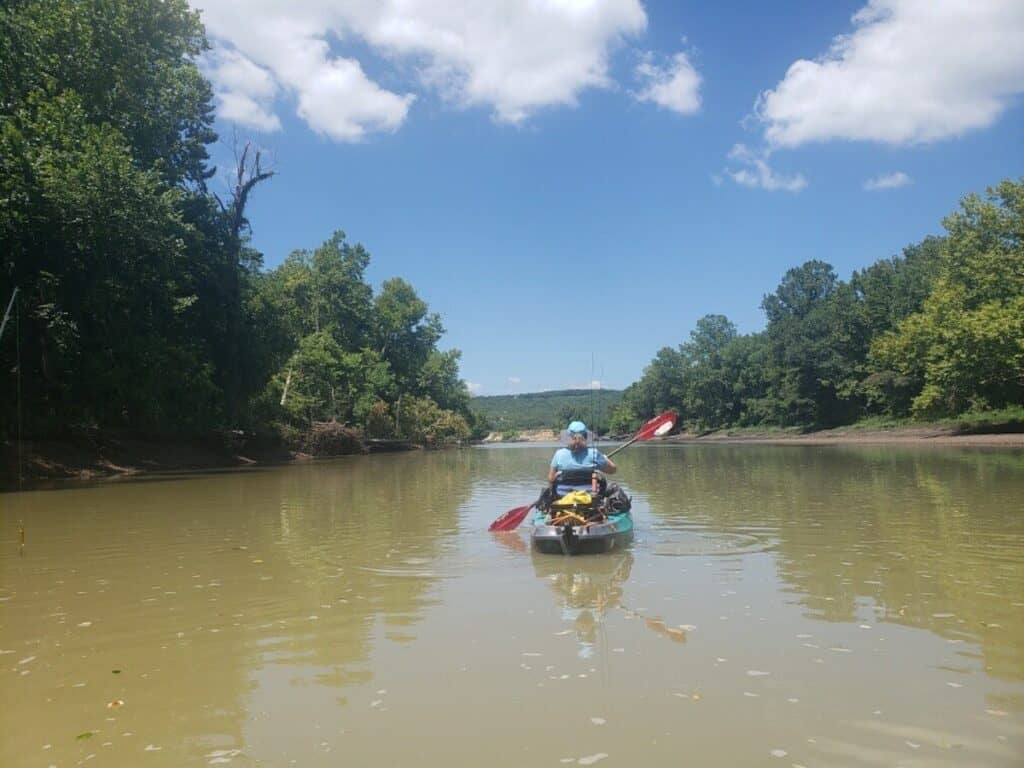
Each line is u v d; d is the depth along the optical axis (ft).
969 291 140.46
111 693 12.45
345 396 161.17
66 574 22.47
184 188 88.69
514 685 12.34
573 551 25.00
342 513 38.58
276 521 35.14
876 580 19.74
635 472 69.67
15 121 63.87
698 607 17.24
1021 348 117.91
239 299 99.14
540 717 11.00
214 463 93.71
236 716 11.37
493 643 14.73
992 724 10.46
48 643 15.34
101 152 65.10
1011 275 130.21
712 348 303.27
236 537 29.89
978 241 138.51
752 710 11.09
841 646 14.05
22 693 12.53
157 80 81.05
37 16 71.36
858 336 207.41
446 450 188.44
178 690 12.53
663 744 10.02
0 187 59.62
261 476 72.54
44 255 67.26
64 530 32.22
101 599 19.20
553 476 29.99
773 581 19.93
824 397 217.15
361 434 149.07
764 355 259.80
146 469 79.30
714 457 104.42
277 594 19.56
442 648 14.48
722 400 277.85
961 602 17.22
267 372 104.27
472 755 9.82
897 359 151.84
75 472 69.05
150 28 80.02
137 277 75.05
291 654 14.35
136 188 66.28
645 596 18.47
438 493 51.24
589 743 10.09
